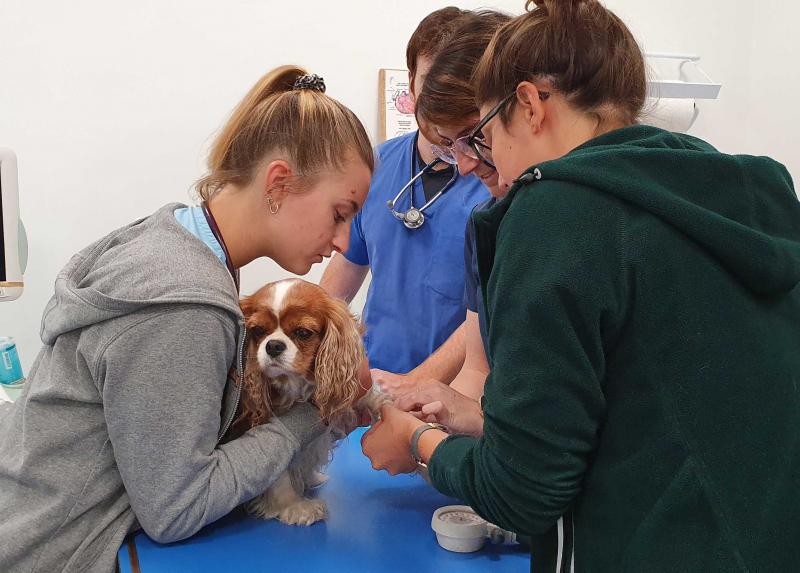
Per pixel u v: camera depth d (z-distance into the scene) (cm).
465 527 109
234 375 117
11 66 239
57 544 108
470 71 129
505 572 103
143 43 248
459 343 182
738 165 82
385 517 123
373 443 125
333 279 224
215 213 123
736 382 74
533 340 76
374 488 136
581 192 78
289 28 261
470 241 158
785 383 76
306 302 127
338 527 119
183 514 108
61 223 250
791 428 75
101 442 110
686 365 75
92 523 110
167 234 115
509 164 95
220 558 108
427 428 112
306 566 105
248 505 125
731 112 309
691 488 73
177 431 106
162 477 106
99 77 246
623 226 76
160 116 254
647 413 76
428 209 194
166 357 104
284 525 119
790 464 75
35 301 251
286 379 128
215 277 111
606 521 79
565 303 75
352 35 267
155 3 248
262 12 257
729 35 304
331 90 268
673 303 75
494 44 95
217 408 111
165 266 109
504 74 91
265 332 127
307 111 119
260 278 270
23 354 252
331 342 127
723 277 77
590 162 79
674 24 298
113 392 103
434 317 196
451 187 194
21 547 105
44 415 109
